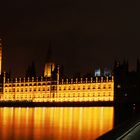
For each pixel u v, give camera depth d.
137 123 13.11
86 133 96.00
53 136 89.62
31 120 150.25
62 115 184.88
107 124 122.31
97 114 183.62
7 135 93.00
